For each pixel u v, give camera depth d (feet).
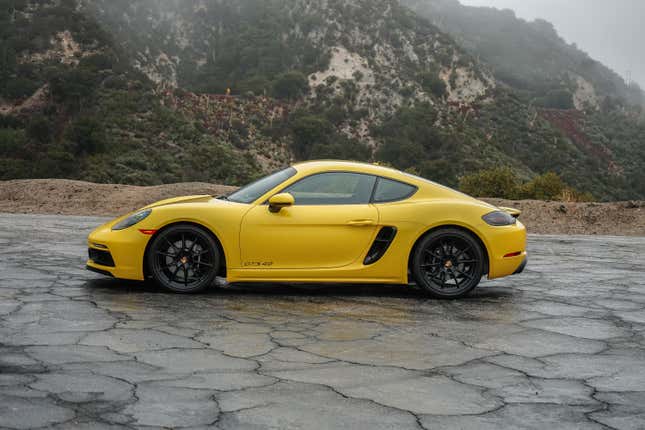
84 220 49.98
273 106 531.50
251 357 13.71
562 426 10.27
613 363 14.19
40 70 377.71
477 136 520.01
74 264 26.53
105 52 414.82
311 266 21.03
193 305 19.10
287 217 20.88
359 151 481.87
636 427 10.30
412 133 479.82
